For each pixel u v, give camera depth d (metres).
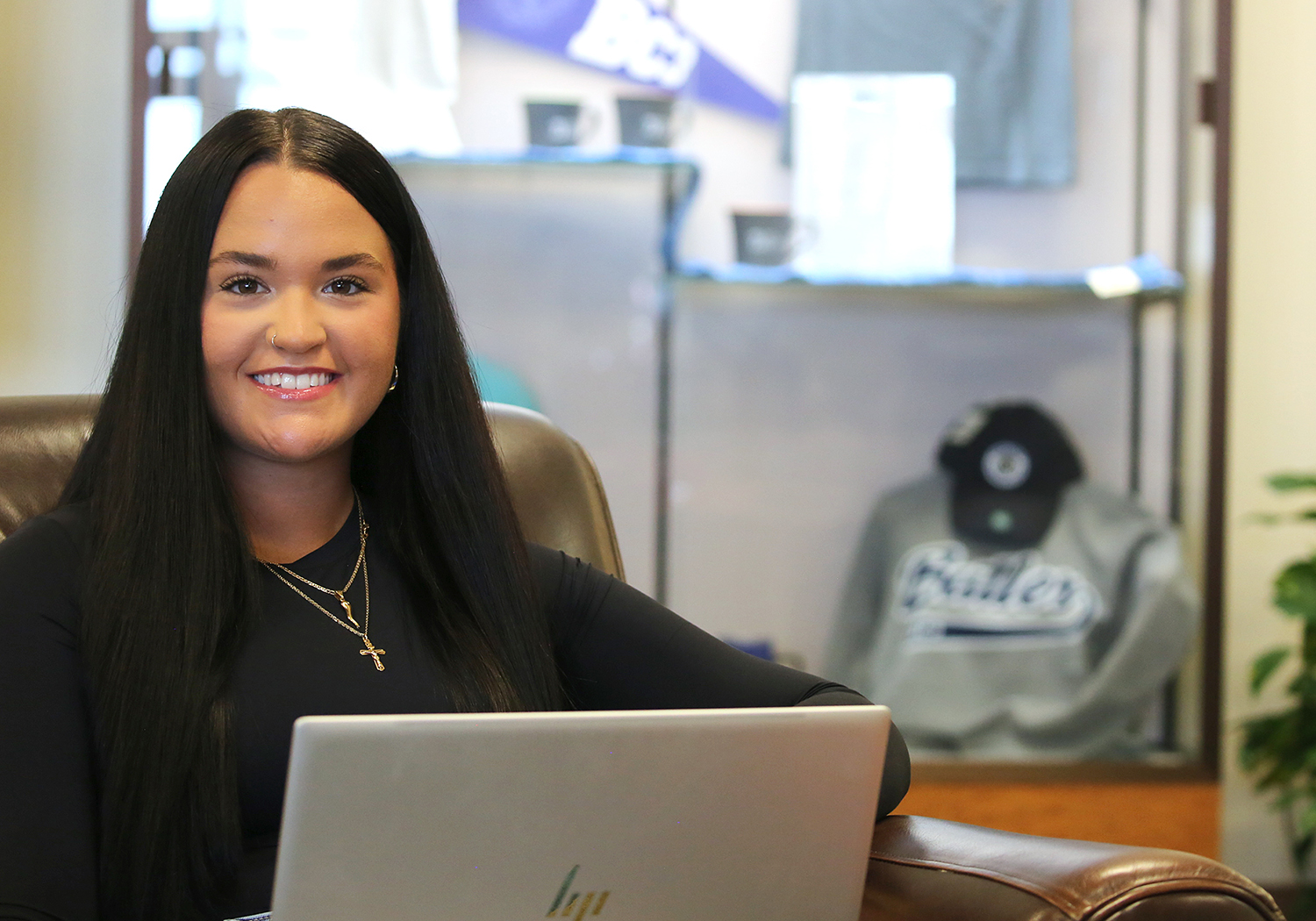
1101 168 2.41
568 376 2.40
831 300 2.44
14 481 1.20
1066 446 2.43
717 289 2.41
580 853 0.72
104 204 2.31
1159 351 2.43
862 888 0.80
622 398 2.41
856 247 2.40
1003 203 2.40
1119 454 2.45
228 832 0.91
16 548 0.95
